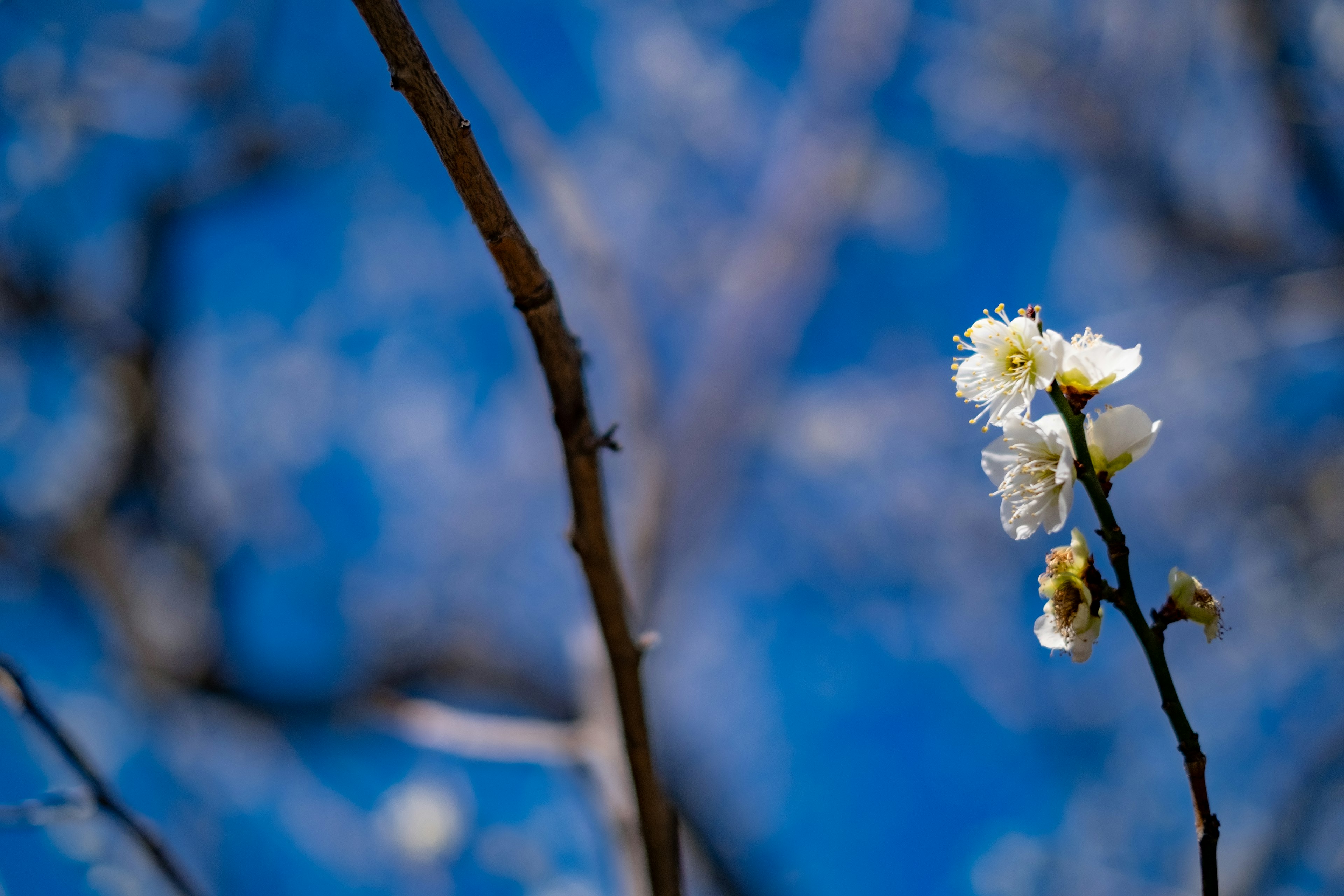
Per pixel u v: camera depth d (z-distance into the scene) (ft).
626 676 4.70
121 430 18.88
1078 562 4.33
